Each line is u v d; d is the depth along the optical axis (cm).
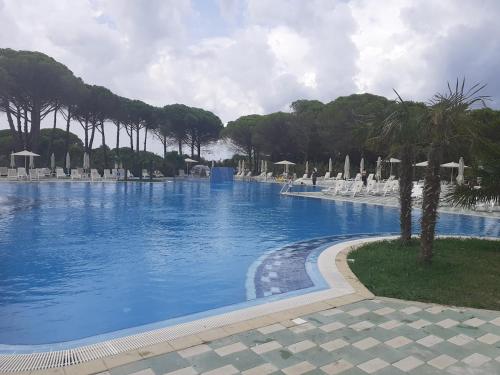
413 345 333
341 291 479
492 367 298
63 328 407
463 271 561
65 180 3012
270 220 1218
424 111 596
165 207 1518
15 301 486
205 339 341
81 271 615
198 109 5600
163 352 317
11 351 347
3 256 704
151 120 4694
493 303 436
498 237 920
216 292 523
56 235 904
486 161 677
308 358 308
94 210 1362
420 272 554
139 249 774
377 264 609
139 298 499
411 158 726
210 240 880
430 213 584
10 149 4103
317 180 3559
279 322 380
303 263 671
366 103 3716
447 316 400
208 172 4838
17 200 1661
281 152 4772
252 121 5081
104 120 4012
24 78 3102
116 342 338
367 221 1233
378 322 382
